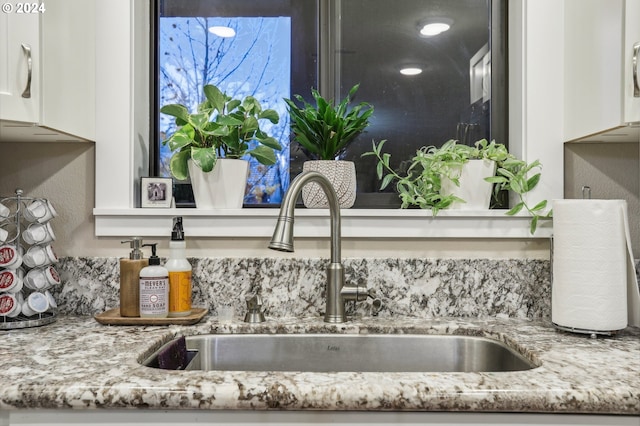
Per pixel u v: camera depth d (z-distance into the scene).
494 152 1.38
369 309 1.36
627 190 1.39
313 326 1.24
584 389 0.75
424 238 1.39
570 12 1.36
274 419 0.77
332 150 1.45
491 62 1.55
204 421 0.77
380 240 1.39
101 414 0.77
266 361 1.22
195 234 1.37
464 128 1.54
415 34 1.55
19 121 1.09
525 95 1.41
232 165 1.38
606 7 1.16
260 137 1.46
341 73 1.55
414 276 1.36
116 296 1.36
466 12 1.55
